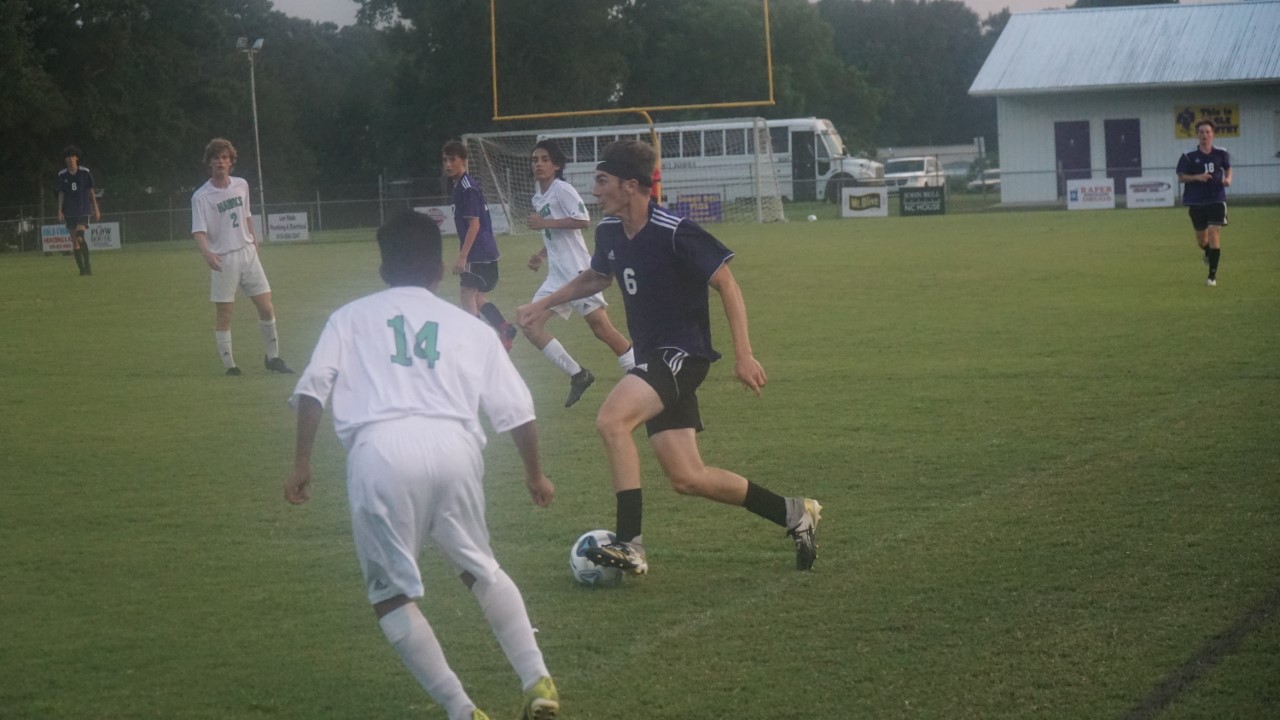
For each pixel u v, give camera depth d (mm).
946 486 11102
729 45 108375
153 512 10898
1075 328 20703
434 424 6312
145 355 21344
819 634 7645
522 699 6891
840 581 8633
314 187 104500
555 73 96625
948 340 19969
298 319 26750
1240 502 10156
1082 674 6898
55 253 61688
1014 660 7125
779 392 15992
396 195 97312
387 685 7117
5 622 8148
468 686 7074
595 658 7387
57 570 9258
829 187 85188
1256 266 29562
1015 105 69562
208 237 18688
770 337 21109
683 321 8805
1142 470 11328
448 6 92688
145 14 87812
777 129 87562
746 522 10273
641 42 105062
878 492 10984
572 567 8781
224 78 96438
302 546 9852
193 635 7898
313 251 52250
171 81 92062
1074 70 68688
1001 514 10117
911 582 8547
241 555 9617
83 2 83062
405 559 6207
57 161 85812
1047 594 8195
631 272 8766
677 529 10094
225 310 18844
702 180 76188
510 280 34562
